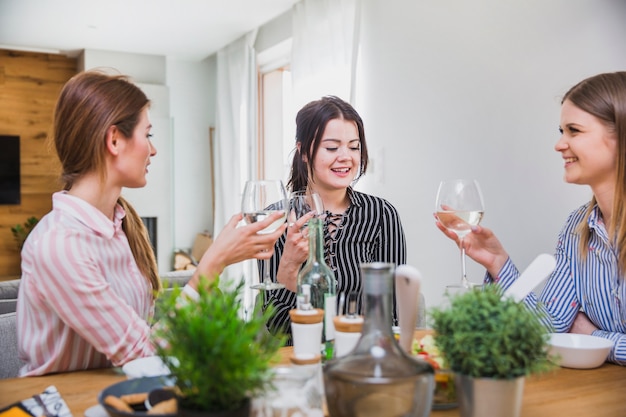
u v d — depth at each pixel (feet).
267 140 18.10
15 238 20.16
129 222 4.79
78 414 3.20
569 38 7.61
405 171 11.00
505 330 2.69
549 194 7.94
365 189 12.25
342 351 3.37
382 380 2.62
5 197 19.94
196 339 2.46
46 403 3.26
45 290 3.94
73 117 4.28
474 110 9.32
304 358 3.36
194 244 20.84
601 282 4.78
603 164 4.67
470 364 2.74
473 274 9.35
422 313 5.59
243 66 18.15
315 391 2.90
